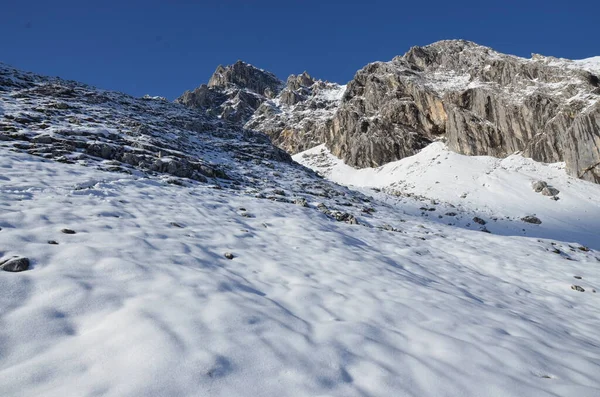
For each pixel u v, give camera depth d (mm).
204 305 4961
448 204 34281
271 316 5062
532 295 10320
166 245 7695
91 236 7160
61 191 10500
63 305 4406
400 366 4223
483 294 9352
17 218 7266
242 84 129250
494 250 15594
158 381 3254
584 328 7809
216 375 3482
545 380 4336
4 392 2932
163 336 3953
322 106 102188
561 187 36938
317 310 5781
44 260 5562
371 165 60156
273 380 3578
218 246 8719
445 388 3854
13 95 27625
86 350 3609
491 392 3857
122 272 5645
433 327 5746
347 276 8141
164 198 12906
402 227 18656
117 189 12508
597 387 4340
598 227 29062
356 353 4414
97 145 17297
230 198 15938
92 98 33969
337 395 3490
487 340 5465
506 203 34844
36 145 15773
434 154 51594
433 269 11258
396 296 7152
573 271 13328
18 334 3725
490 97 50031
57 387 3055
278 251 9469
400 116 60406
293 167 36312
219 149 32781
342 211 20016
